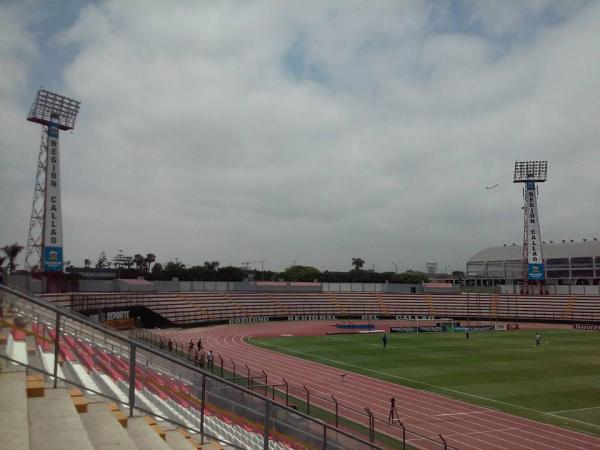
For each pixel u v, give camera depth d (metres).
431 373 50.62
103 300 80.31
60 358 13.55
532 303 130.00
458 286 151.12
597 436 30.64
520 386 44.38
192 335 86.25
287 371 50.88
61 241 86.69
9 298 10.38
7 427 7.36
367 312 134.62
